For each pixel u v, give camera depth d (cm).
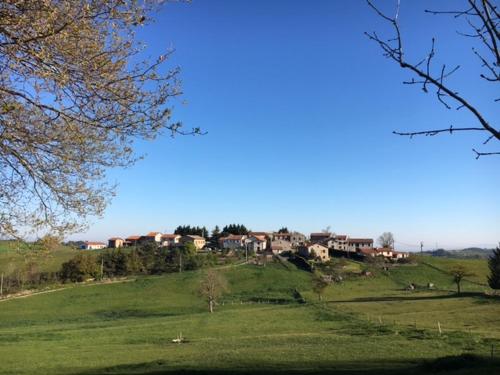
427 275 12638
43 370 2919
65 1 796
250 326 5691
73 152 987
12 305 8712
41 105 891
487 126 346
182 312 8238
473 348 3291
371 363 2683
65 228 1047
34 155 977
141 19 862
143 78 915
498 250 9094
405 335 4188
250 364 2789
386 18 376
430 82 366
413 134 374
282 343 4012
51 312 8244
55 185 1011
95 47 862
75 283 10875
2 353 3862
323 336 4378
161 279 11456
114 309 8606
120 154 1035
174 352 3709
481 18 348
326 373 2325
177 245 15438
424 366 2284
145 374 2497
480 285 11144
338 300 8762
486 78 351
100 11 842
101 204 1074
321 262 13875
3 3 746
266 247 18312
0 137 907
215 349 3809
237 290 10806
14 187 1005
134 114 921
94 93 888
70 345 4434
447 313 6153
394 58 376
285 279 11775
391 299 8506
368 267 13312
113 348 4156
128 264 12456
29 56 809
